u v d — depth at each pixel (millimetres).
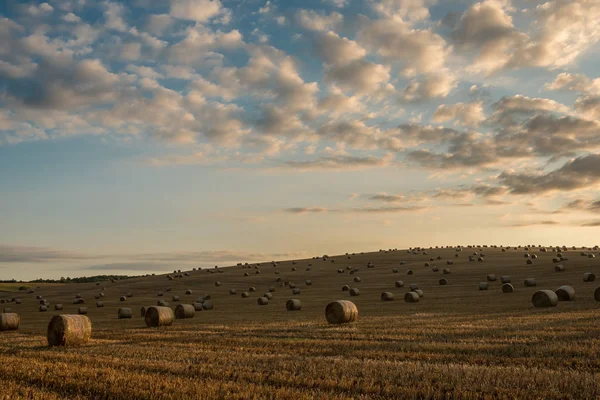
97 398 11086
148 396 11008
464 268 76438
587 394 10602
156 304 61188
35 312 56781
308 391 11258
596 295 34906
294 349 17906
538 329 20594
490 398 10477
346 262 101875
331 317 27641
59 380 12727
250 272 95750
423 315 29703
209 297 64562
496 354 15469
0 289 103812
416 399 10742
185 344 20172
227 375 13109
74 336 20875
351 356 15953
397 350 16844
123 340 22719
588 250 102750
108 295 77688
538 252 97312
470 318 26516
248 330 24891
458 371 12812
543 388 11102
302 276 84312
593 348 15547
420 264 88062
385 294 47656
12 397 11109
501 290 49406
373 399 10727
